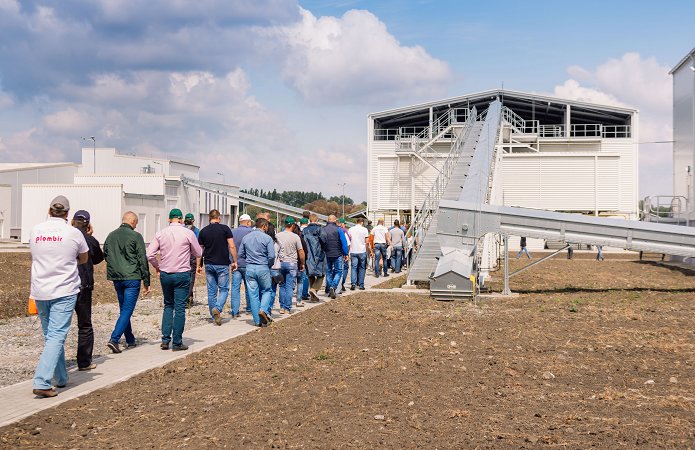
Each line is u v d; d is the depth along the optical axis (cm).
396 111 5244
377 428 595
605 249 4944
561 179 4544
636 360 913
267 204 4356
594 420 616
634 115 4947
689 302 1623
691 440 557
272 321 1289
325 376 815
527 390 738
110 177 4156
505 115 4603
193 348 1013
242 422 621
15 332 1177
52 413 658
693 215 3262
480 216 1834
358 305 1558
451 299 1666
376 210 4703
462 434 575
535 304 1576
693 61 3334
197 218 4550
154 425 618
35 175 5116
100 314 1427
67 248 743
